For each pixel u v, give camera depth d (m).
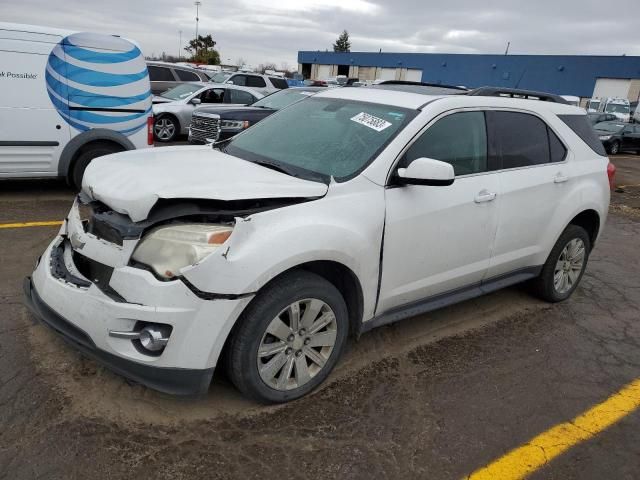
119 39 7.34
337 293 3.21
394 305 3.65
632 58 39.84
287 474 2.67
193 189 2.86
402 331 4.28
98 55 7.19
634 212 10.45
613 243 7.78
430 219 3.62
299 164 3.55
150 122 7.76
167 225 2.80
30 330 3.72
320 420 3.08
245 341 2.87
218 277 2.68
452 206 3.73
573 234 4.91
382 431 3.05
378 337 4.13
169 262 2.70
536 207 4.42
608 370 4.00
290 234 2.89
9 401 2.99
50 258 3.23
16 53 6.70
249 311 2.87
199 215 2.84
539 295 5.09
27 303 3.25
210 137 10.71
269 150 3.83
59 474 2.54
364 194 3.31
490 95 4.29
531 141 4.46
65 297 2.90
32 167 7.08
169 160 3.51
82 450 2.70
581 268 5.21
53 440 2.74
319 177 3.37
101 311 2.73
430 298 3.92
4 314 3.91
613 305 5.28
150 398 3.13
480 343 4.22
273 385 3.08
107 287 2.85
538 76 45.22
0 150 6.82
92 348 2.80
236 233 2.74
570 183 4.72
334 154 3.57
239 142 4.13
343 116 3.91
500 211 4.11
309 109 4.22
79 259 3.13
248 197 2.88
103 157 3.60
